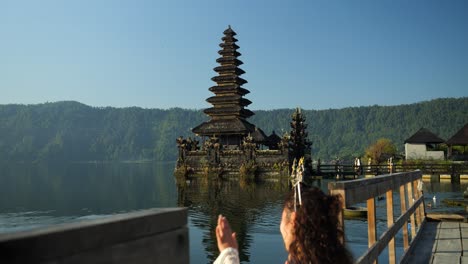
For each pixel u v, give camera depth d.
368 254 4.78
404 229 9.29
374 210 5.33
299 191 2.37
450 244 10.16
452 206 29.56
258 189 49.75
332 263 2.25
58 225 1.25
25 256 1.09
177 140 74.25
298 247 2.30
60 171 160.50
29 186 75.00
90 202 45.88
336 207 2.37
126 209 39.38
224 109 78.44
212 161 71.94
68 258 1.21
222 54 83.56
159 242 1.57
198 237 22.03
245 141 70.56
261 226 24.72
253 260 16.94
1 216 35.34
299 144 73.69
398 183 7.85
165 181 84.44
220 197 41.75
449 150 75.19
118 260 1.39
